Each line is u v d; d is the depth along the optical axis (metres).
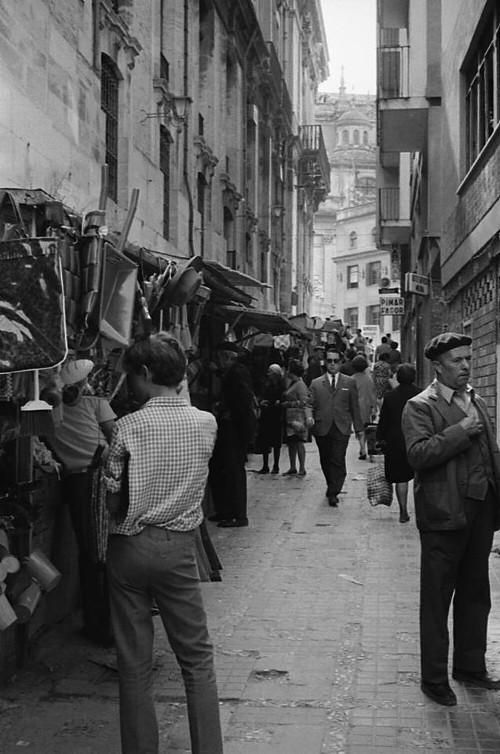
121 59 12.27
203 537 6.94
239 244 23.83
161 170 15.45
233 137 23.25
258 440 15.62
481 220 12.78
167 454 4.09
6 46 7.43
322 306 82.69
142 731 4.07
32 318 4.24
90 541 4.85
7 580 5.07
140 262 7.30
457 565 5.18
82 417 6.20
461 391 5.32
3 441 4.77
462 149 15.34
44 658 5.88
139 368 4.24
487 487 5.19
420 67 19.30
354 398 12.18
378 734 4.68
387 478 9.80
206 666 4.13
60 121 8.97
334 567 8.51
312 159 41.62
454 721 4.84
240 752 4.48
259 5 30.06
